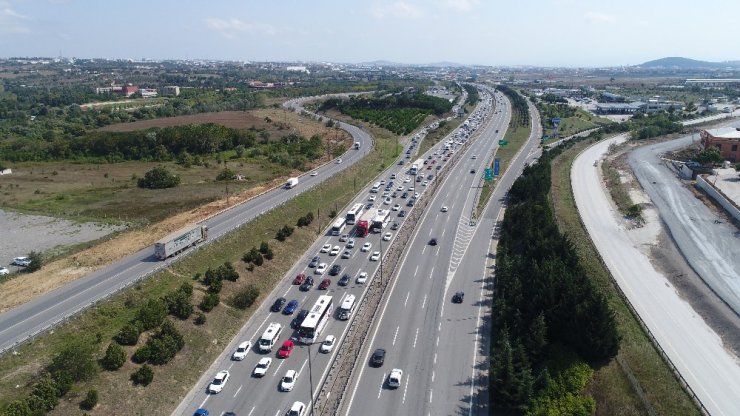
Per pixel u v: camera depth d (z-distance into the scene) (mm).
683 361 71250
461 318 80562
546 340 68000
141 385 62031
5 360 61062
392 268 99188
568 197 146750
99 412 56562
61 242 106938
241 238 105125
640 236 119312
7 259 98312
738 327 80562
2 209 129125
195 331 73562
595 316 66312
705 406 62031
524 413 59500
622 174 174750
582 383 62688
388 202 141625
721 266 103062
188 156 184250
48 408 54375
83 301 77250
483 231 118812
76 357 58812
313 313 76938
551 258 83688
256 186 147500
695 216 132750
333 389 63875
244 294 82750
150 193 142750
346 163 178000
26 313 73938
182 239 94812
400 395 62812
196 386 65125
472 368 68188
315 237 115750
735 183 157750
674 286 94250
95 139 195625
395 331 76938
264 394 63625
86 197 139375
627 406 59125
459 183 161500
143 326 69625
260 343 72562
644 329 77000
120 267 89688
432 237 115562
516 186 135625
